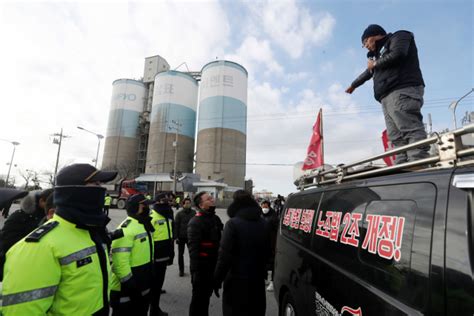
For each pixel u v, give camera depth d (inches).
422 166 66.8
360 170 98.9
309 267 103.0
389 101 115.2
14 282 54.0
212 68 2064.5
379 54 124.3
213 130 1930.4
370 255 71.2
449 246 50.3
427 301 51.4
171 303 178.1
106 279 70.2
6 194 84.1
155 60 2524.6
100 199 69.7
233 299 105.0
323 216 102.7
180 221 245.6
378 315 63.2
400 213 64.7
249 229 110.4
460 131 52.9
